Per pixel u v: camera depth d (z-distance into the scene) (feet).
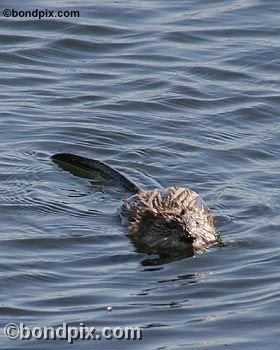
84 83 86.58
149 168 72.79
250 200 68.13
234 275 60.29
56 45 92.99
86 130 77.77
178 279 60.03
